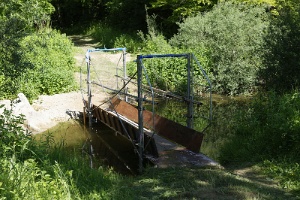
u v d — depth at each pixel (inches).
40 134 418.9
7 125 274.5
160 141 339.3
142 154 312.3
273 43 440.1
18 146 251.0
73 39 1082.1
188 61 343.0
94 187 233.6
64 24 1350.9
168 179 260.8
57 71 546.9
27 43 415.5
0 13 336.8
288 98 346.9
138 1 989.8
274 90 400.2
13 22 297.7
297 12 460.1
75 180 235.9
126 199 226.2
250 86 572.7
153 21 837.8
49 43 650.2
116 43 893.2
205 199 228.4
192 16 748.6
